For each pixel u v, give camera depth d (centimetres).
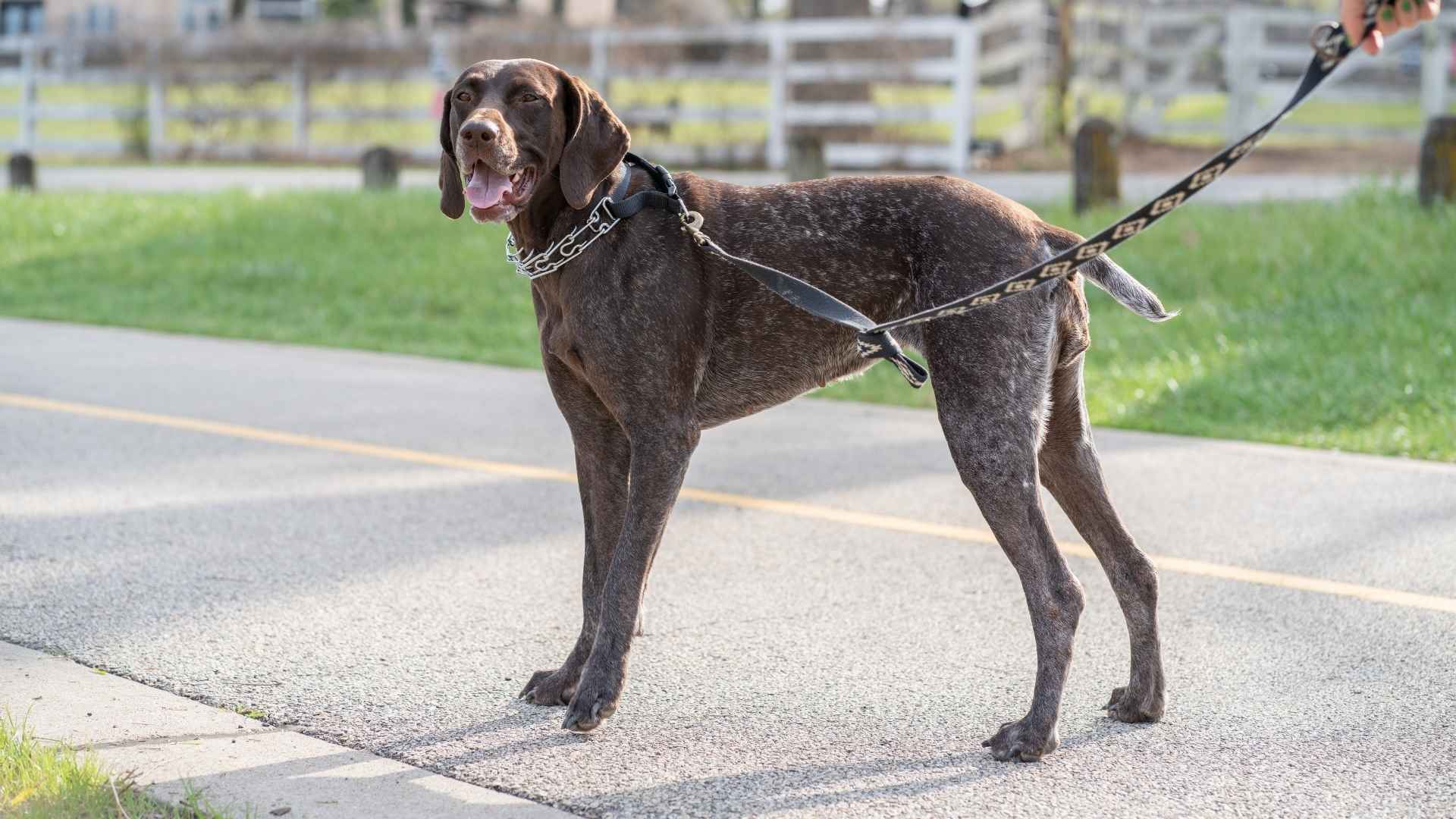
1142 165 2247
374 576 651
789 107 2394
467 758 450
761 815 409
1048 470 493
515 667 536
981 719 486
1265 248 1349
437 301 1539
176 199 2089
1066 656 455
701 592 630
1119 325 1245
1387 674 522
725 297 490
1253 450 902
